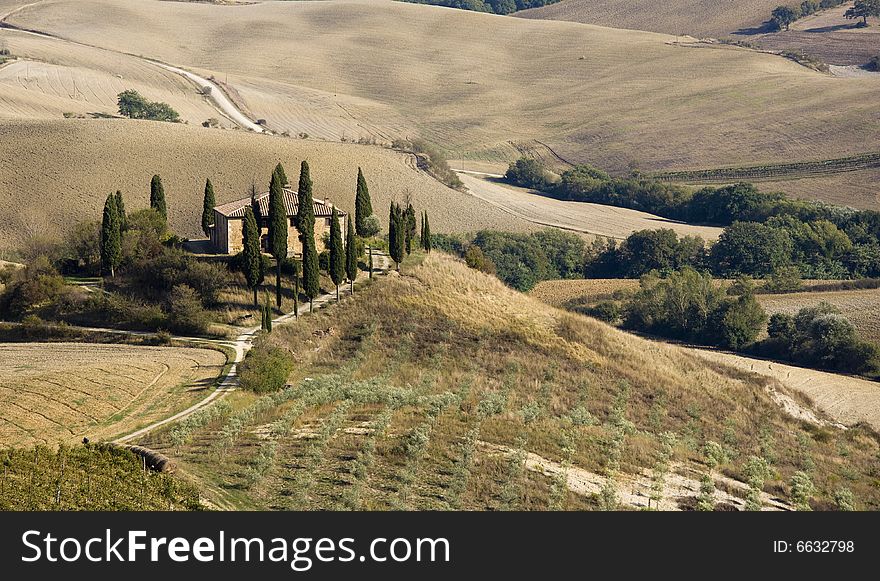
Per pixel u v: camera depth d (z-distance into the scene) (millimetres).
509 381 82875
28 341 86812
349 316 92812
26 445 57406
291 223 107250
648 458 69438
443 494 55938
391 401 70812
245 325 90938
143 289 96062
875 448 88938
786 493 68750
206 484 52969
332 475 56844
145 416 65125
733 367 106062
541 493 57875
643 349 100562
